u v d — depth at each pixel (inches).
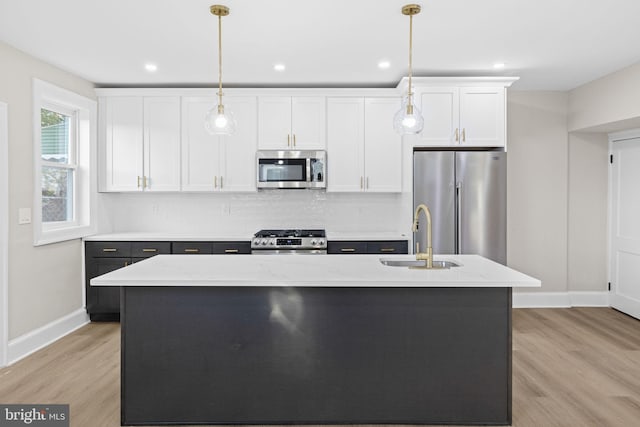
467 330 101.4
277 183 191.3
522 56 155.4
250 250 184.4
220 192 202.5
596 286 211.9
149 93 191.2
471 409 101.9
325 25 126.8
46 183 167.6
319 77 180.7
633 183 193.9
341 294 101.3
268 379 102.0
